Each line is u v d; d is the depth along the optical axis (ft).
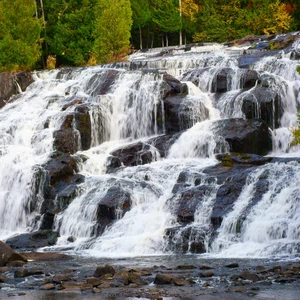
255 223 56.95
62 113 87.25
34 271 44.65
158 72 92.07
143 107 87.45
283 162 66.74
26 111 94.27
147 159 78.74
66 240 64.49
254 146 77.00
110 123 88.69
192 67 101.76
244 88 87.10
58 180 73.67
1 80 105.70
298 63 88.99
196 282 39.81
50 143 83.15
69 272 44.91
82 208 67.31
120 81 94.68
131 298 35.01
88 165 77.51
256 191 61.77
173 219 62.85
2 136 87.92
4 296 36.37
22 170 75.66
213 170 68.85
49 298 35.47
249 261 49.16
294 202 58.29
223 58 99.66
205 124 80.89
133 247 58.90
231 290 36.94
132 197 66.49
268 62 92.22
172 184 69.21
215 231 58.34
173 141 80.33
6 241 64.95
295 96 85.15
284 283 39.22
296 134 65.67
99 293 36.52
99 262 50.78
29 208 73.15
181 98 85.97
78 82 100.17
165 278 39.52
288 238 54.85
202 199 63.41
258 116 82.48
